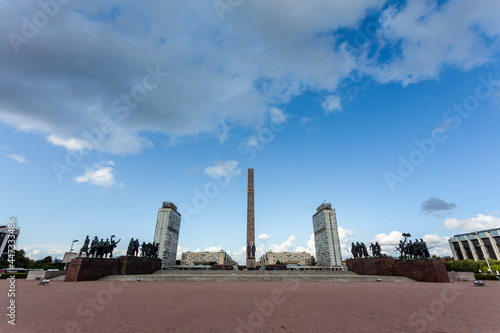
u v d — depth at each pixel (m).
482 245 106.62
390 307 11.25
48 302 12.47
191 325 8.09
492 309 10.86
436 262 28.08
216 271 36.75
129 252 35.78
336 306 11.48
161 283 25.31
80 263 27.27
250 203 60.31
